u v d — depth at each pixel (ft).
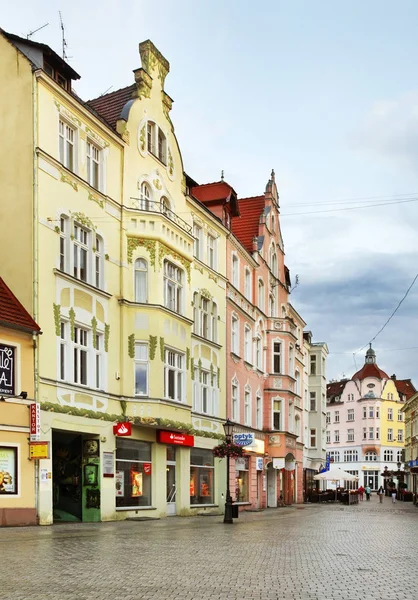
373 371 417.28
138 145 98.63
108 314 89.45
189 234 106.73
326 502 215.10
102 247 89.45
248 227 165.78
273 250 171.32
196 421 115.14
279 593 34.53
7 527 68.54
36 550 48.83
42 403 75.20
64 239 82.28
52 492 81.30
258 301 156.46
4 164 78.69
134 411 91.56
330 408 439.22
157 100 104.83
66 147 84.12
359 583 38.78
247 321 146.82
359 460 411.34
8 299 74.02
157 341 94.53
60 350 80.07
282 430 160.25
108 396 87.97
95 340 86.48
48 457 74.18
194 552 51.31
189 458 108.68
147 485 96.02
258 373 154.71
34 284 75.77
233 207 140.36
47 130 79.66
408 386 444.55
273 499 164.86
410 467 262.06
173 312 99.25
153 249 95.86
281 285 177.68
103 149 91.15
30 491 72.69
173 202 107.86
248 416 146.51
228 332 131.85
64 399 79.15
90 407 83.87
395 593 35.60
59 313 79.25
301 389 212.23
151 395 92.99
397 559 51.72
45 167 78.69
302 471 204.23
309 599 33.06
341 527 89.04
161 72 106.52
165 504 98.94
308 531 79.25
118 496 89.25
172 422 96.68
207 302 122.83
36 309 75.61
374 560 50.60
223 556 49.49
